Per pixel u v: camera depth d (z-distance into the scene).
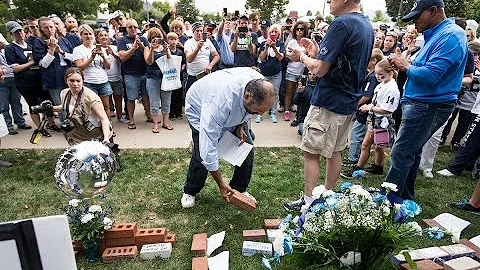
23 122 6.20
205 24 6.82
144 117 6.99
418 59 3.12
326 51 2.86
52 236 1.08
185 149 5.20
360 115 4.55
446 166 4.84
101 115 3.71
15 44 5.79
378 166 4.45
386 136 4.10
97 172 2.57
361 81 3.04
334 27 2.85
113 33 7.86
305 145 3.17
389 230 1.76
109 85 5.82
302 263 1.84
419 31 3.13
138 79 6.00
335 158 3.32
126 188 3.95
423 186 4.16
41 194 3.84
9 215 3.44
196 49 6.07
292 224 2.10
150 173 4.37
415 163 3.55
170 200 3.70
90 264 2.73
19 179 4.20
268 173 4.37
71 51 5.94
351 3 2.95
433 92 3.02
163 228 2.99
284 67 7.19
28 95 5.82
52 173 4.37
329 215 1.75
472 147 4.34
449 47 2.88
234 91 2.77
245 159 3.42
